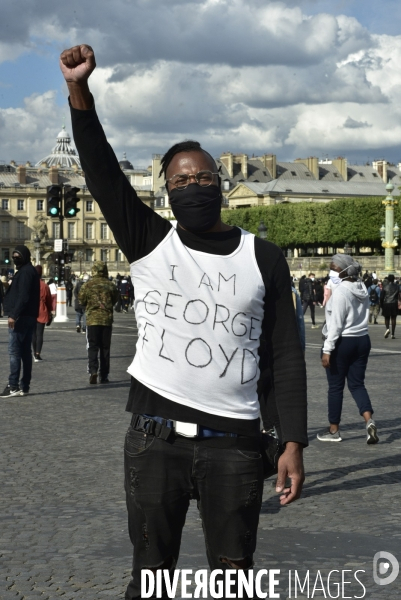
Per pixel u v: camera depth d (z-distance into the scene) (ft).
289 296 12.31
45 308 68.03
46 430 36.78
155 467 11.68
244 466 11.69
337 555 20.30
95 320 52.80
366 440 35.17
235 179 582.35
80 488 26.48
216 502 11.70
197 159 12.09
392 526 22.77
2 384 52.29
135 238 11.97
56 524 22.53
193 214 11.91
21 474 28.40
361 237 378.53
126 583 18.15
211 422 11.65
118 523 22.67
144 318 12.03
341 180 615.16
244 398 11.90
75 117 11.46
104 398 46.88
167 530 11.87
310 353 75.87
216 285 11.91
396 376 57.31
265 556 20.16
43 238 292.20
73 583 18.10
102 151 11.55
